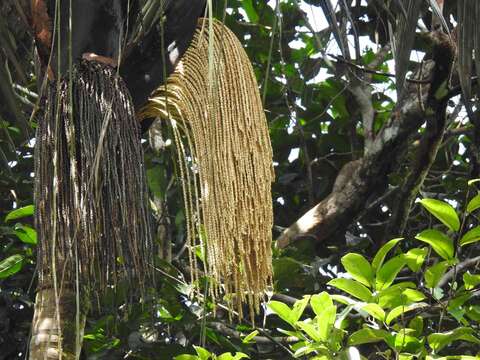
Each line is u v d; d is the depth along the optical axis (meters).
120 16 4.15
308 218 9.45
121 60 4.04
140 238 3.66
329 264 9.09
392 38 4.64
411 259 5.79
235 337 7.39
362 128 10.75
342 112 10.26
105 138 3.71
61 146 3.73
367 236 9.61
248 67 4.09
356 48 4.61
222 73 4.00
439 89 7.44
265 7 10.40
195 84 4.04
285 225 10.11
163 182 8.80
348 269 5.80
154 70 4.03
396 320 7.09
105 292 3.62
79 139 3.76
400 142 9.30
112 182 3.67
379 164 9.38
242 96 3.98
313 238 9.38
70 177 3.66
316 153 10.27
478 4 4.17
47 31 4.14
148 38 4.04
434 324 8.16
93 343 7.09
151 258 3.68
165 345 7.11
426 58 9.23
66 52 4.03
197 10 4.08
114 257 3.59
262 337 7.46
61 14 4.07
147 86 4.02
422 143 8.00
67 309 3.78
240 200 3.83
